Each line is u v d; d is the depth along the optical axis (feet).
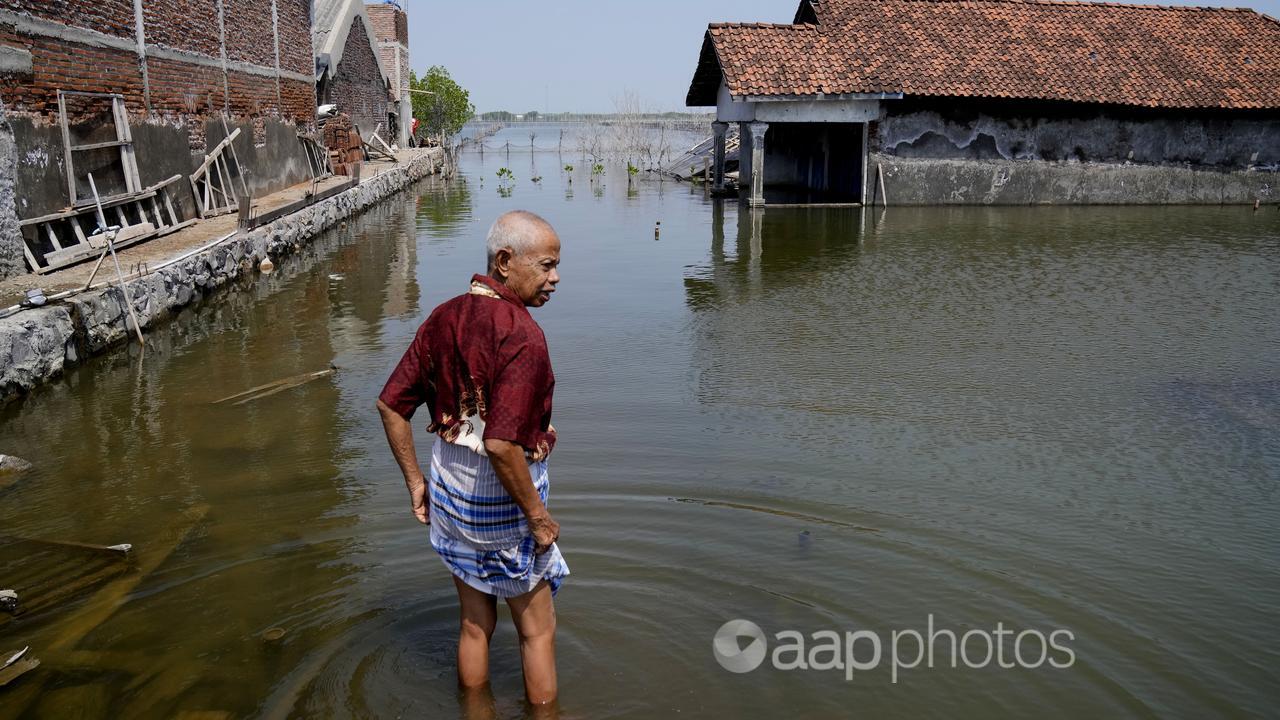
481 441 10.03
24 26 31.86
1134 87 74.79
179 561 14.46
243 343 29.60
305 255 49.42
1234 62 79.20
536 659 10.73
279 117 67.36
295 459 19.16
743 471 18.48
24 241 31.04
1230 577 14.24
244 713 10.57
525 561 10.41
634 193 89.97
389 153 109.81
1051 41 78.74
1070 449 20.16
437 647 11.98
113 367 26.68
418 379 10.52
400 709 10.69
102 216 34.09
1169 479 18.44
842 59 72.84
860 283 40.83
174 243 39.27
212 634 12.26
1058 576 14.12
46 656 11.69
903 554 14.78
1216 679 11.48
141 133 42.29
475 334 9.94
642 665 11.57
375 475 18.21
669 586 13.58
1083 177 76.23
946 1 80.69
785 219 66.18
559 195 88.17
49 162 33.53
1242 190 77.92
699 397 23.89
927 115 73.82
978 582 13.87
